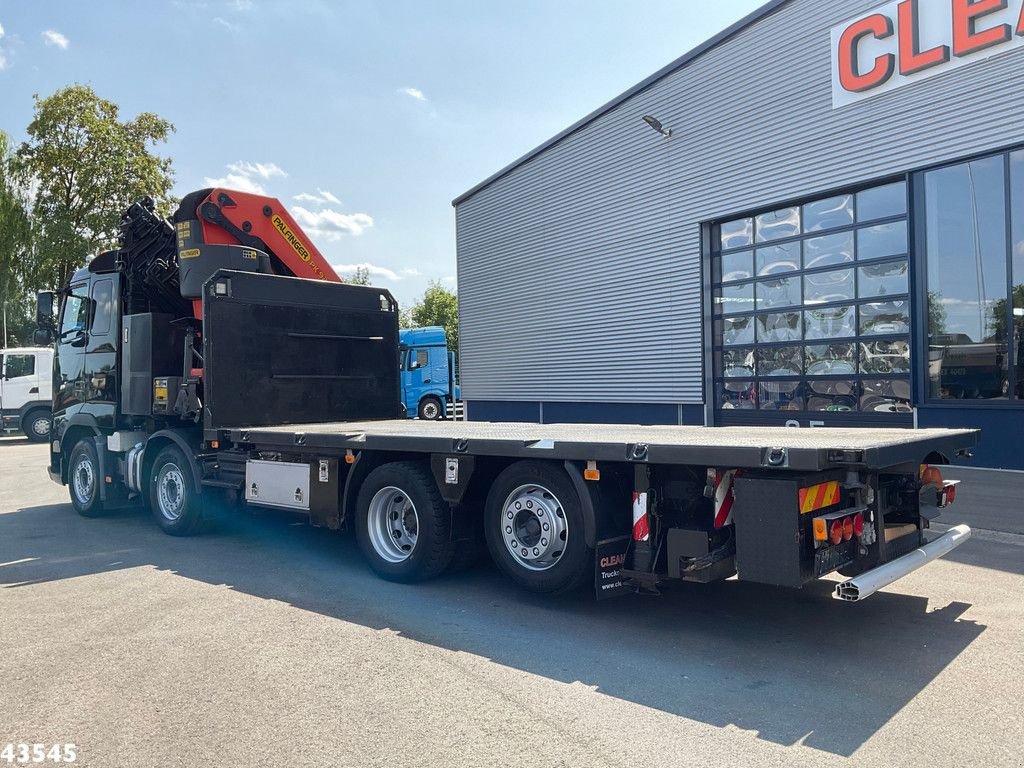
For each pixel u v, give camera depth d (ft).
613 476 16.93
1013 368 34.86
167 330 28.99
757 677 13.34
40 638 15.85
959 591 18.51
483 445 18.07
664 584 19.57
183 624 16.70
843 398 42.37
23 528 28.94
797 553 13.53
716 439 16.47
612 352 56.29
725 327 49.11
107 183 105.70
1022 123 33.96
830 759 10.31
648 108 52.26
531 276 62.64
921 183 37.86
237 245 29.07
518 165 62.80
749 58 45.68
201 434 27.43
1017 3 33.83
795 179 43.57
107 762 10.53
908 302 38.70
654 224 52.47
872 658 14.17
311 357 28.86
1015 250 34.63
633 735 11.14
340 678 13.47
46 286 108.37
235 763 10.44
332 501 21.75
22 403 77.61
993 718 11.53
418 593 19.17
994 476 33.32
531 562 17.95
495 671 13.76
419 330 85.30
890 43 38.58
